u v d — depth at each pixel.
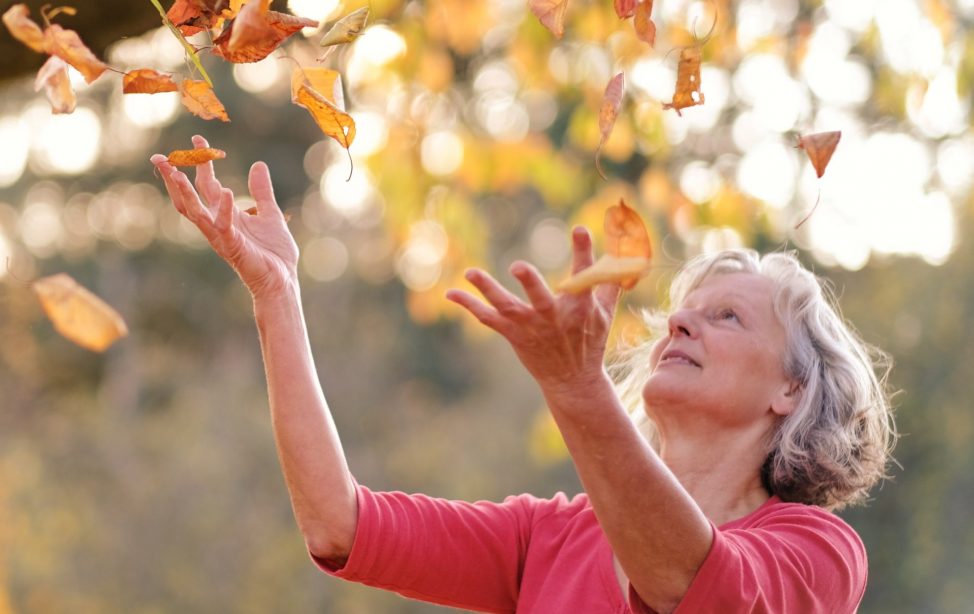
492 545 3.50
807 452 3.45
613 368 4.45
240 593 20.36
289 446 3.35
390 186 7.84
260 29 2.45
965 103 7.62
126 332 2.56
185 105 2.63
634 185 8.13
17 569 19.94
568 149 8.45
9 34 3.42
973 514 20.92
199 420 22.00
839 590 3.03
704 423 3.48
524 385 25.88
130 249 25.81
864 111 9.23
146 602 20.36
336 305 28.39
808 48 7.45
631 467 2.58
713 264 3.71
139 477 21.50
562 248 27.73
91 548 20.56
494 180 7.87
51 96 2.55
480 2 7.02
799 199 9.84
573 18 6.88
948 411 21.03
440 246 8.09
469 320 8.43
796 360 3.49
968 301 21.16
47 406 23.88
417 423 26.50
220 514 20.83
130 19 3.50
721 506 3.45
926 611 20.98
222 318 26.38
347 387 26.92
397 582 3.42
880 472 3.69
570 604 3.27
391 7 6.73
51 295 2.53
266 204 3.39
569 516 3.53
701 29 6.49
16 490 20.94
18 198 24.83
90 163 24.48
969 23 7.25
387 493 3.49
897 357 21.44
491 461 24.55
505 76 8.04
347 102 7.77
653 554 2.66
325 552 3.39
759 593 2.73
